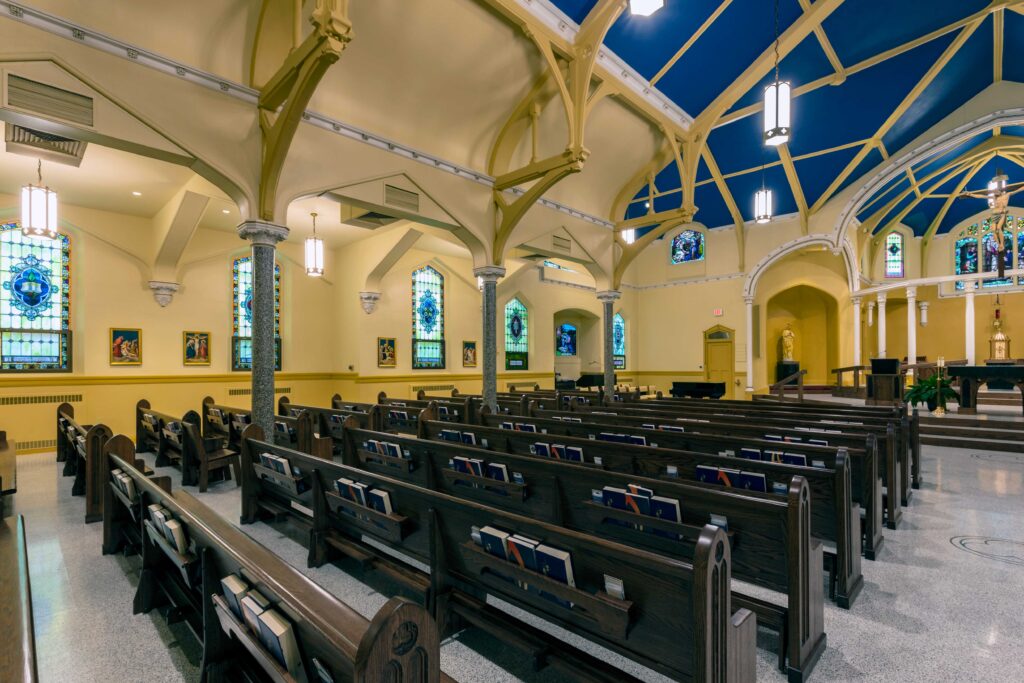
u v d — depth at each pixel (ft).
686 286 53.01
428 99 22.95
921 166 39.52
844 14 25.98
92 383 26.91
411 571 9.47
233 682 6.17
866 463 11.75
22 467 22.17
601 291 36.24
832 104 32.94
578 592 6.10
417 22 19.99
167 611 9.12
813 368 53.78
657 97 28.63
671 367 54.13
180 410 30.07
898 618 9.07
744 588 10.44
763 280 50.47
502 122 26.35
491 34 21.94
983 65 31.86
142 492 9.56
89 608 9.60
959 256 53.06
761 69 28.30
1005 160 43.14
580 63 23.04
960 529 13.74
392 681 3.54
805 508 7.35
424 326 39.86
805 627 7.34
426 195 24.12
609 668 6.38
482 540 7.33
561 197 32.07
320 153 19.93
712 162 39.24
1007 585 10.39
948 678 7.36
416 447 13.55
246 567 5.19
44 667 7.75
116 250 28.07
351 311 36.65
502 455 11.18
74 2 14.25
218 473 19.34
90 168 22.11
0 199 24.47
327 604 4.25
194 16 16.37
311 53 15.20
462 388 41.65
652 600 5.64
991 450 25.57
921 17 26.58
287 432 20.22
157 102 15.81
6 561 8.16
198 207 25.13
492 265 27.37
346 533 11.41
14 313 25.07
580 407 25.84
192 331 30.78
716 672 5.22
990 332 51.01
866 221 46.47
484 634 8.43
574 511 9.91
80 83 14.47
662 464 11.53
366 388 35.70
